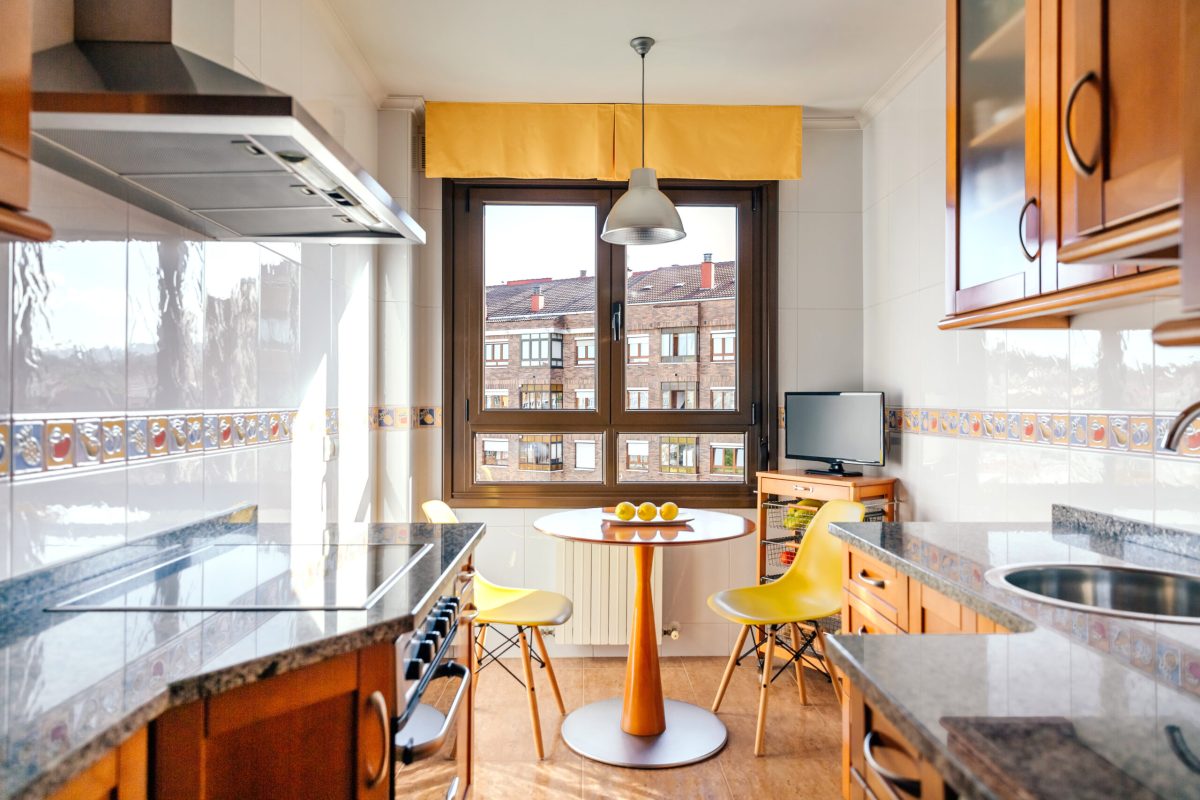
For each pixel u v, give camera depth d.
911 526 2.21
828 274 3.81
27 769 0.77
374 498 3.48
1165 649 1.14
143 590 1.47
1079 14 1.22
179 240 1.90
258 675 1.09
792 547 3.51
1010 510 2.57
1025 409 2.48
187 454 1.93
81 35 1.57
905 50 3.09
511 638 3.47
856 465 3.73
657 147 3.62
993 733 0.84
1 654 1.11
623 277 3.79
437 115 3.58
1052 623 1.28
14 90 1.01
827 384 3.80
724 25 2.88
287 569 1.66
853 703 1.22
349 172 1.57
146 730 1.05
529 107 3.60
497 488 3.74
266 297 2.41
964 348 2.85
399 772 1.37
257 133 1.31
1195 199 0.92
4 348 1.33
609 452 3.78
